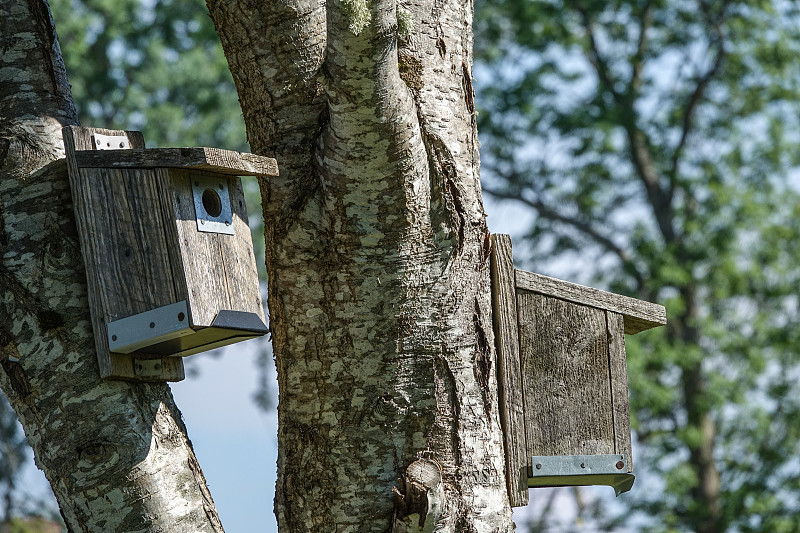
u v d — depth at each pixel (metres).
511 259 7.77
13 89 6.72
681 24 33.00
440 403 6.36
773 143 33.16
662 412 30.50
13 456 23.17
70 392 6.29
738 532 30.17
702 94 33.81
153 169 6.54
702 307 32.69
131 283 6.48
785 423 31.23
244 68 6.79
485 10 33.56
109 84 34.97
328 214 6.37
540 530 30.28
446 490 6.26
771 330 31.27
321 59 6.64
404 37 6.62
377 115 5.95
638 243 30.88
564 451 7.93
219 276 6.68
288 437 6.48
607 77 33.59
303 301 6.46
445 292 6.44
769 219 32.09
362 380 6.33
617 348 8.16
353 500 6.24
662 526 30.14
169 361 6.73
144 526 6.16
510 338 7.67
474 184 6.75
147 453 6.29
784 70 32.31
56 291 6.43
